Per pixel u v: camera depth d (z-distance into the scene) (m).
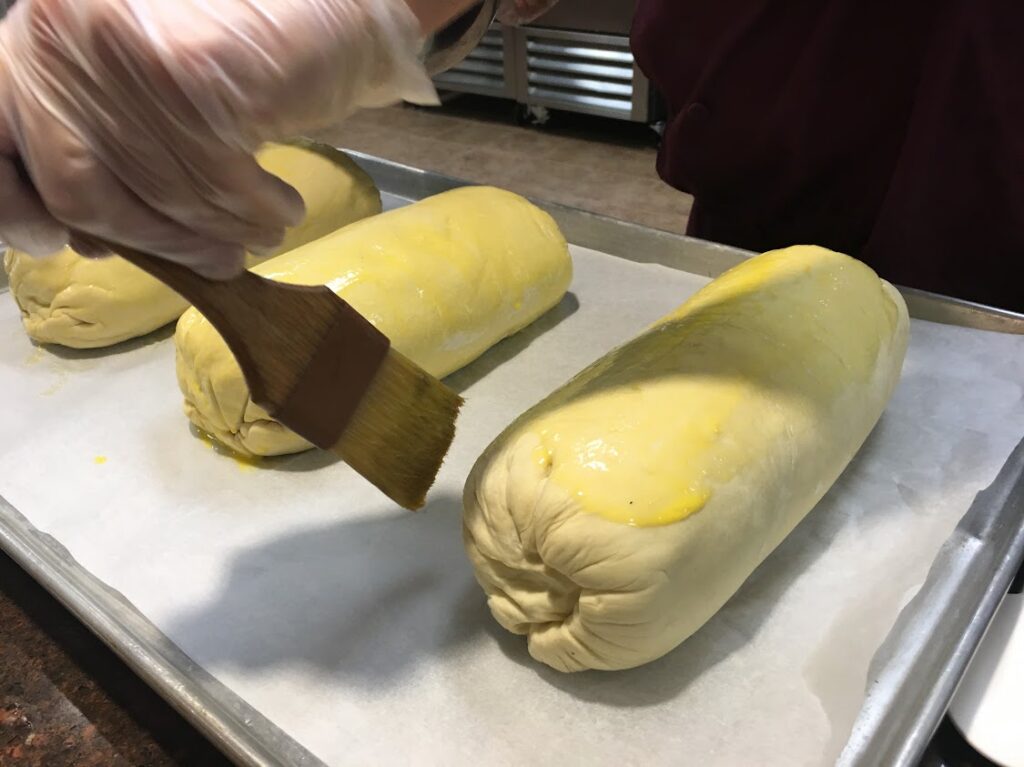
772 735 0.70
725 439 0.76
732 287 0.98
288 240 1.42
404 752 0.71
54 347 1.32
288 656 0.80
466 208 1.27
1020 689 0.74
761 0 1.25
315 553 0.92
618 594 0.69
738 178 1.43
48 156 0.48
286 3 0.49
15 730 0.80
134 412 1.17
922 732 0.65
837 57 1.22
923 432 1.02
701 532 0.71
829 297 0.97
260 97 0.50
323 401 0.63
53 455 1.08
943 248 1.25
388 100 0.60
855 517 0.91
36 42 0.47
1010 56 1.09
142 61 0.46
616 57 2.79
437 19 0.67
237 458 1.07
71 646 0.88
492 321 1.21
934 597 0.79
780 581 0.84
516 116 3.19
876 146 1.29
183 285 0.56
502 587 0.78
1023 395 1.06
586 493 0.70
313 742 0.72
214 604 0.86
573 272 1.41
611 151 2.96
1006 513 0.86
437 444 0.72
